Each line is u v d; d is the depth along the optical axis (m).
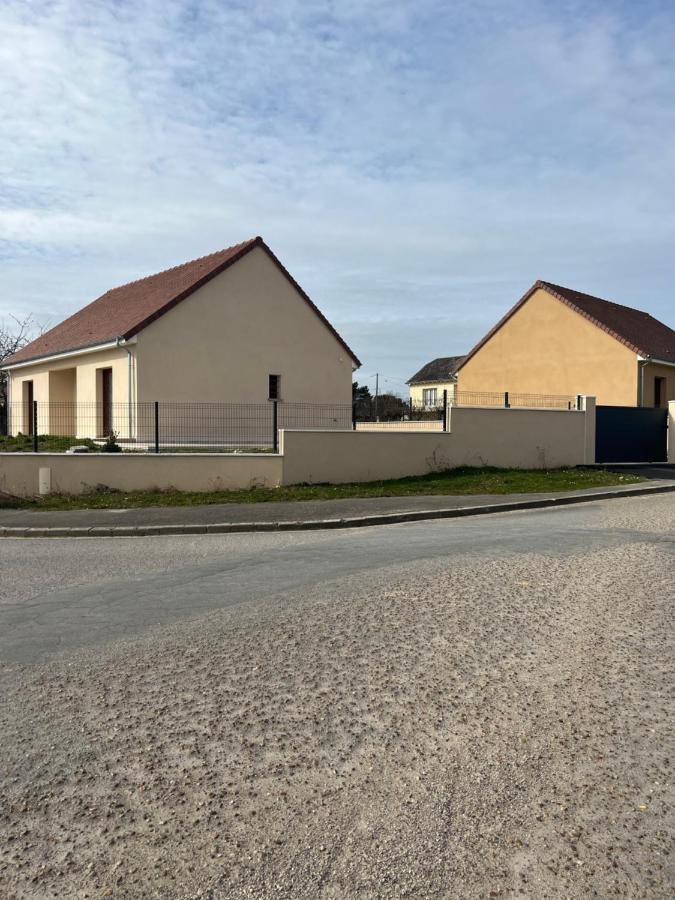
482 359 31.30
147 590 6.95
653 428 22.09
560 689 4.18
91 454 14.66
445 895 2.47
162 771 3.31
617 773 3.24
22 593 6.98
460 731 3.66
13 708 4.04
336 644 5.02
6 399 31.62
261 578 7.32
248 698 4.12
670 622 5.46
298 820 2.91
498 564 7.66
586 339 27.50
